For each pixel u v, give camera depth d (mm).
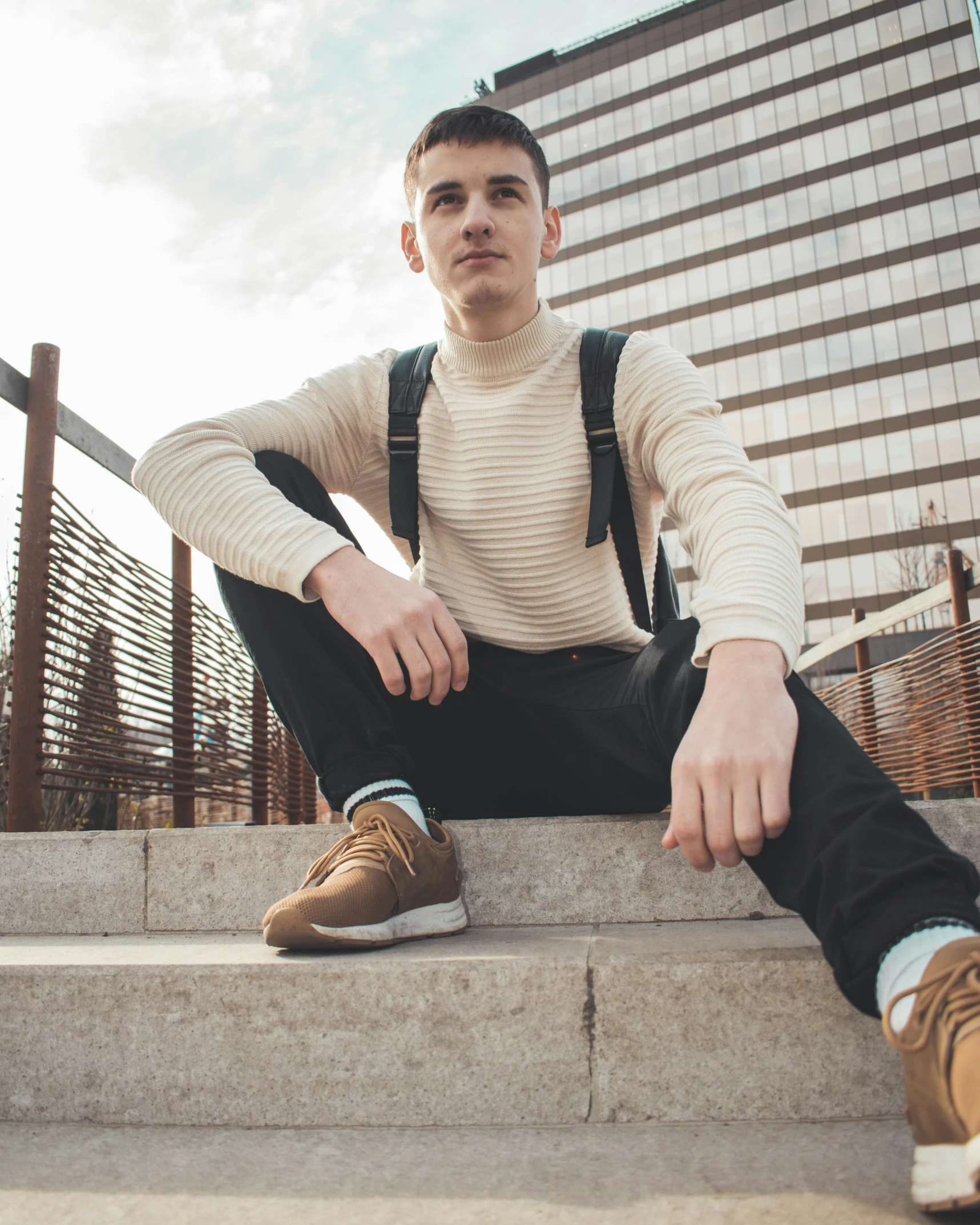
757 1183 712
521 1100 910
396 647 1228
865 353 36688
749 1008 907
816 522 36312
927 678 4812
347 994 943
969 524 33688
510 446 1453
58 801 3600
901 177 37312
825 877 753
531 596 1450
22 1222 677
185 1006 961
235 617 1323
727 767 818
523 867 1368
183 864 1460
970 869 730
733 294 39531
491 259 1396
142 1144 878
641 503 1476
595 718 1296
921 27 37906
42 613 2402
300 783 6109
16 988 987
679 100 42125
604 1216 656
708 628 963
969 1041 597
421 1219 666
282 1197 723
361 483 1636
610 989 920
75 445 2727
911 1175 700
